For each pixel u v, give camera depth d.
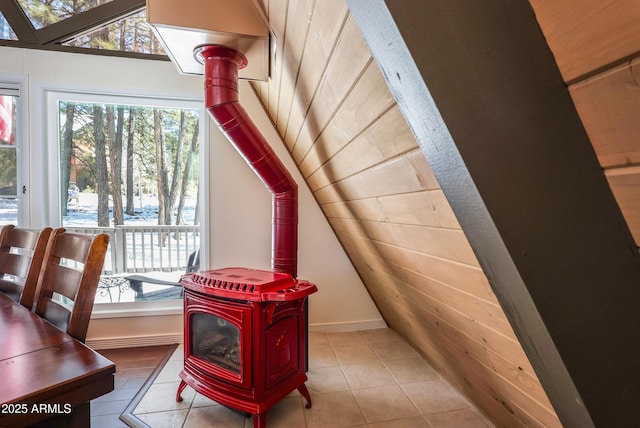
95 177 2.35
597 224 0.40
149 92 2.16
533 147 0.39
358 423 1.46
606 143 0.37
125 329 2.19
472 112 0.39
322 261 2.49
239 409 1.36
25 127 2.02
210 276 1.54
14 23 2.00
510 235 0.40
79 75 2.07
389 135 0.67
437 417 1.50
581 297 0.41
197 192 2.51
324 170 1.45
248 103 2.27
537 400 0.96
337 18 0.58
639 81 0.31
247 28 1.08
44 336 0.80
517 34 0.38
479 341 1.06
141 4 2.15
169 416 1.48
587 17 0.32
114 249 2.46
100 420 1.45
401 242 1.08
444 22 0.37
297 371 1.55
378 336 2.46
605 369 0.43
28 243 1.37
